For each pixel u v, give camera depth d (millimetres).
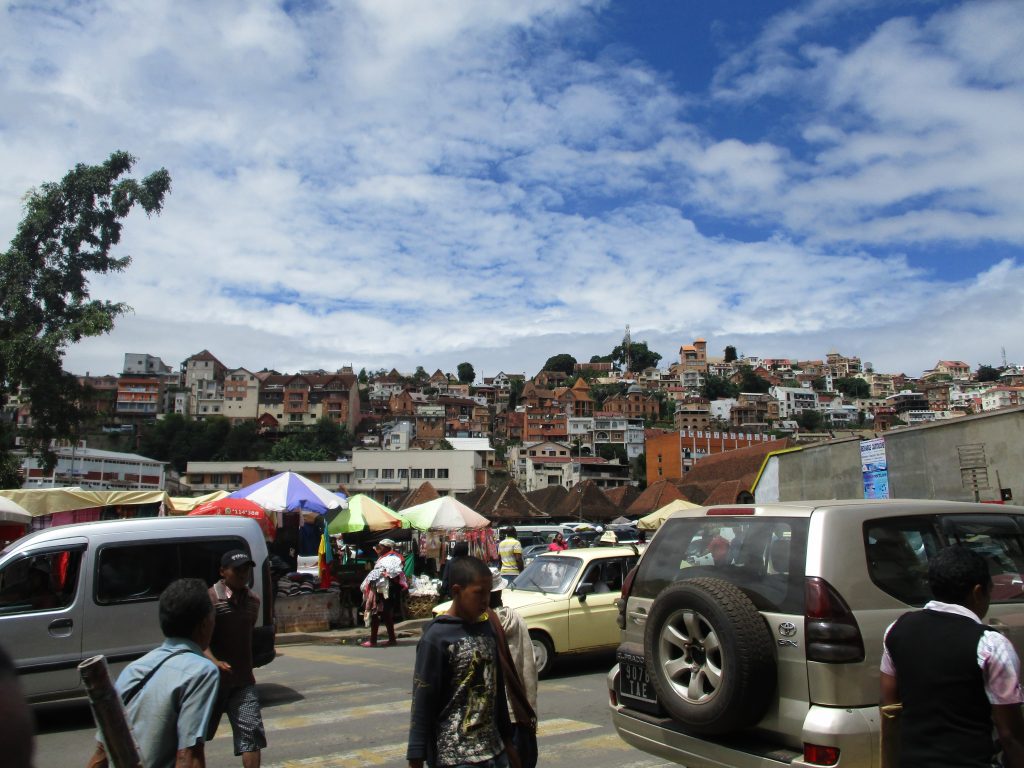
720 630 4215
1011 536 5262
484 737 3670
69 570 8266
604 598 10641
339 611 16031
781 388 192875
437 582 17469
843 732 3949
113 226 21406
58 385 20625
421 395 172125
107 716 2666
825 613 4129
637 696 5105
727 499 41594
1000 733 3189
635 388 178625
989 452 16625
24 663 7844
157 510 20250
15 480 20609
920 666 3352
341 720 7941
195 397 141375
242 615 5332
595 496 48094
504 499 44625
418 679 3695
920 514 4848
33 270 20797
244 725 5164
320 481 93000
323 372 155125
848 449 21406
